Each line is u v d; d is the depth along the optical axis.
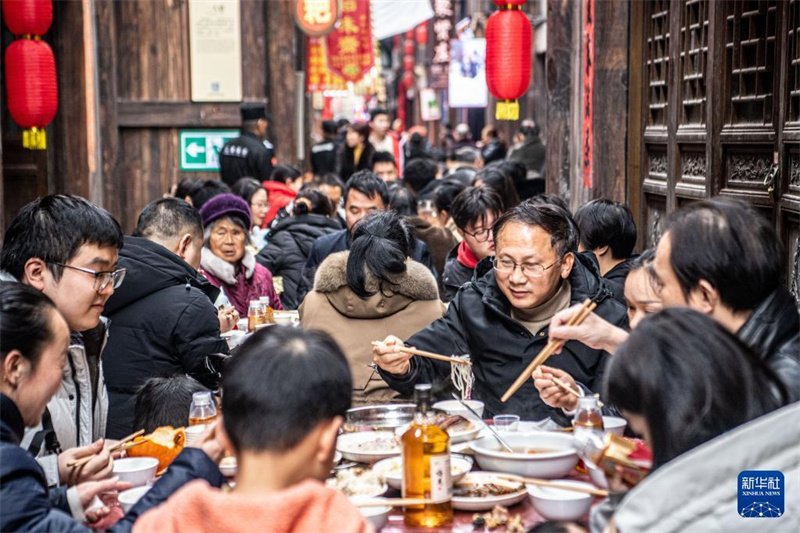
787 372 2.19
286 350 1.91
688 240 2.29
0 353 2.32
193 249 4.27
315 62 15.46
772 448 1.66
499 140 15.05
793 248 4.06
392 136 13.69
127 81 9.80
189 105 9.88
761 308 2.27
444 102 29.05
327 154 12.92
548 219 3.26
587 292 3.39
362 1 13.57
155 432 2.86
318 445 1.91
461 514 2.41
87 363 3.10
